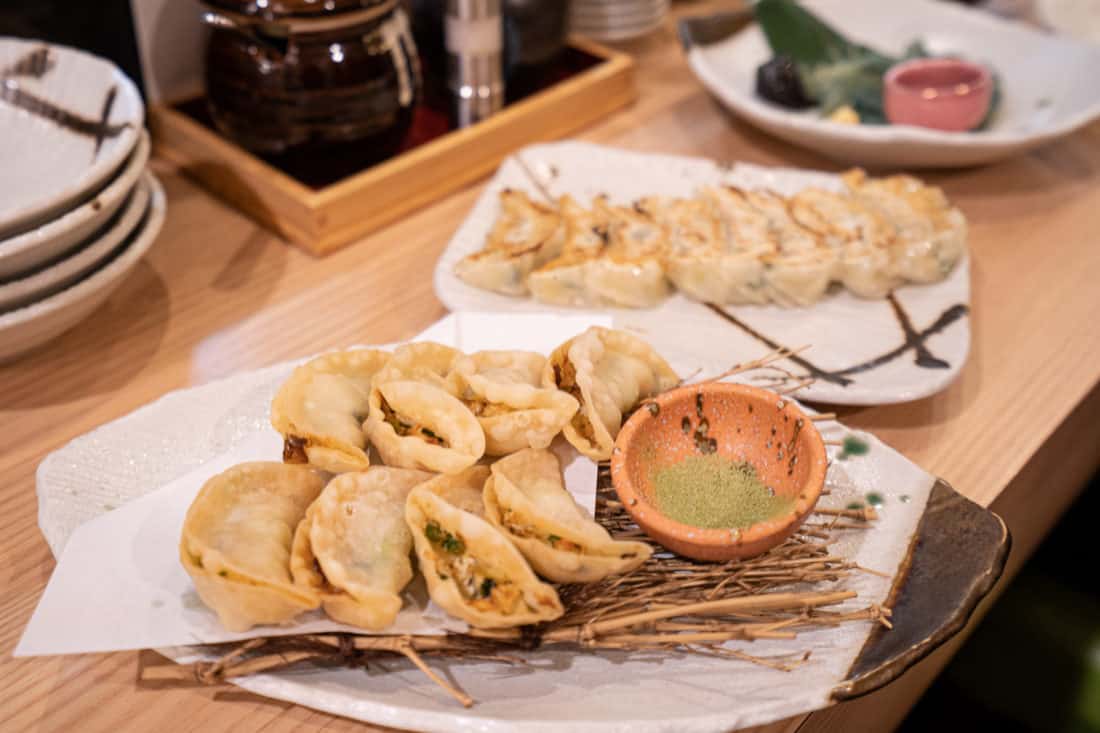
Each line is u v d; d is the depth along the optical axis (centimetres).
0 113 61
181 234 67
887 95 74
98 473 51
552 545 47
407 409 50
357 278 65
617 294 60
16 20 67
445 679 46
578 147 71
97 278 55
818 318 61
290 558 47
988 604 64
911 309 61
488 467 49
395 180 67
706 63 77
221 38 64
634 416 50
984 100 73
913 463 51
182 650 46
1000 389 59
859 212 64
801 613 47
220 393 54
